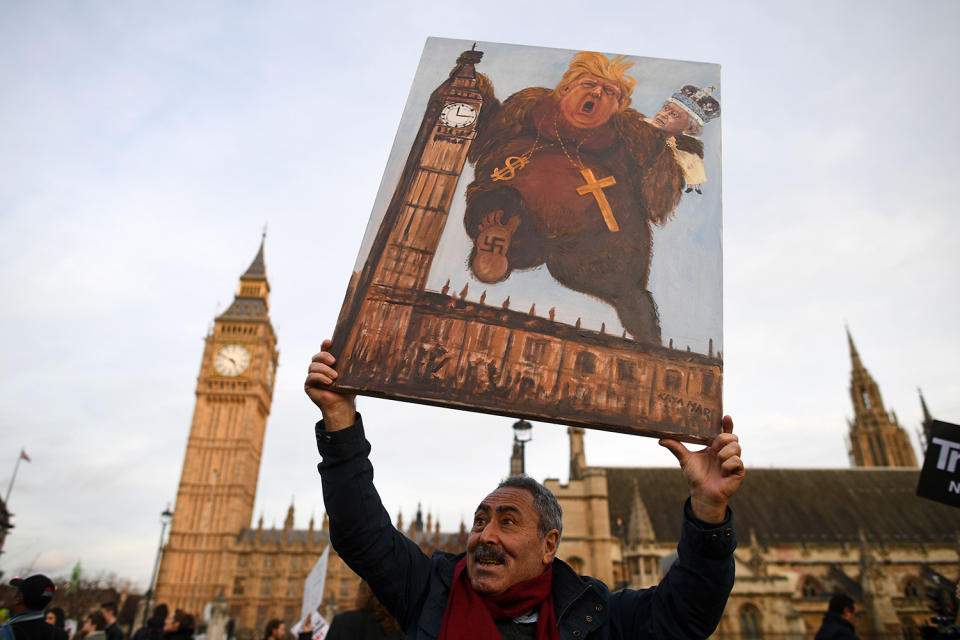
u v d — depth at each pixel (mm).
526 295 4082
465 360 3828
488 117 4789
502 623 3512
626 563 53469
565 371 3836
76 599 84688
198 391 118688
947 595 9773
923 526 63812
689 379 3906
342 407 3844
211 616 62719
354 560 3795
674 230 4434
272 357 133000
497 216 4355
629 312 4086
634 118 4867
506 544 3604
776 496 67438
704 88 5027
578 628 3566
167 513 47125
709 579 3520
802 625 47938
